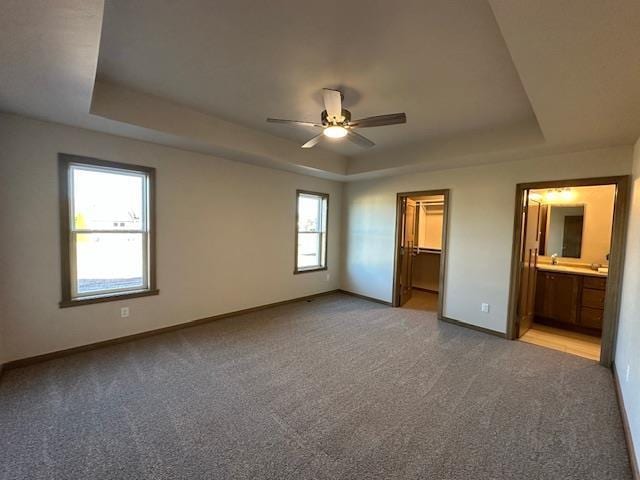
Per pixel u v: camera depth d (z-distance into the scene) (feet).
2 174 8.67
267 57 7.05
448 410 7.50
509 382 8.90
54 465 5.56
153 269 11.73
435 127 11.23
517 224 12.13
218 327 13.01
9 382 8.30
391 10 5.35
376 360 10.18
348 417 7.16
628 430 6.48
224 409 7.36
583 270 13.89
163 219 11.90
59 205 9.57
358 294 18.85
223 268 13.96
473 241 13.44
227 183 13.80
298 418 7.09
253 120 11.32
